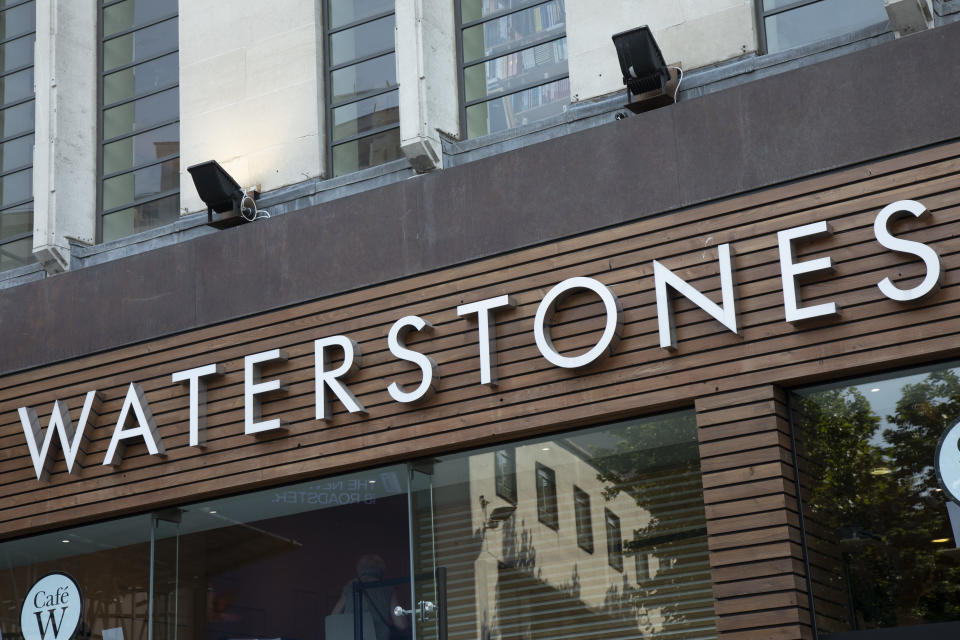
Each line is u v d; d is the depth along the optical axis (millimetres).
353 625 10305
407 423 10133
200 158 12203
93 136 13109
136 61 13234
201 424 10922
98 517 11461
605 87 10594
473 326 10039
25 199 13477
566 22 10930
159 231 12289
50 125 12703
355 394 10406
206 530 11125
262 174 11875
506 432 9734
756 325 8961
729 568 8648
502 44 11531
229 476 10750
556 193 9953
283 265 11023
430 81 11102
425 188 10539
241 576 10867
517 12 11531
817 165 9000
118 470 11273
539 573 9688
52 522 11492
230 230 11375
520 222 10055
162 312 11469
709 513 8812
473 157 11070
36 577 11867
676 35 10367
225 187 11523
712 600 8992
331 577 10484
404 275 10453
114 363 11586
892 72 8891
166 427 11141
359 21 12086
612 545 9461
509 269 10008
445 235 10352
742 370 8938
